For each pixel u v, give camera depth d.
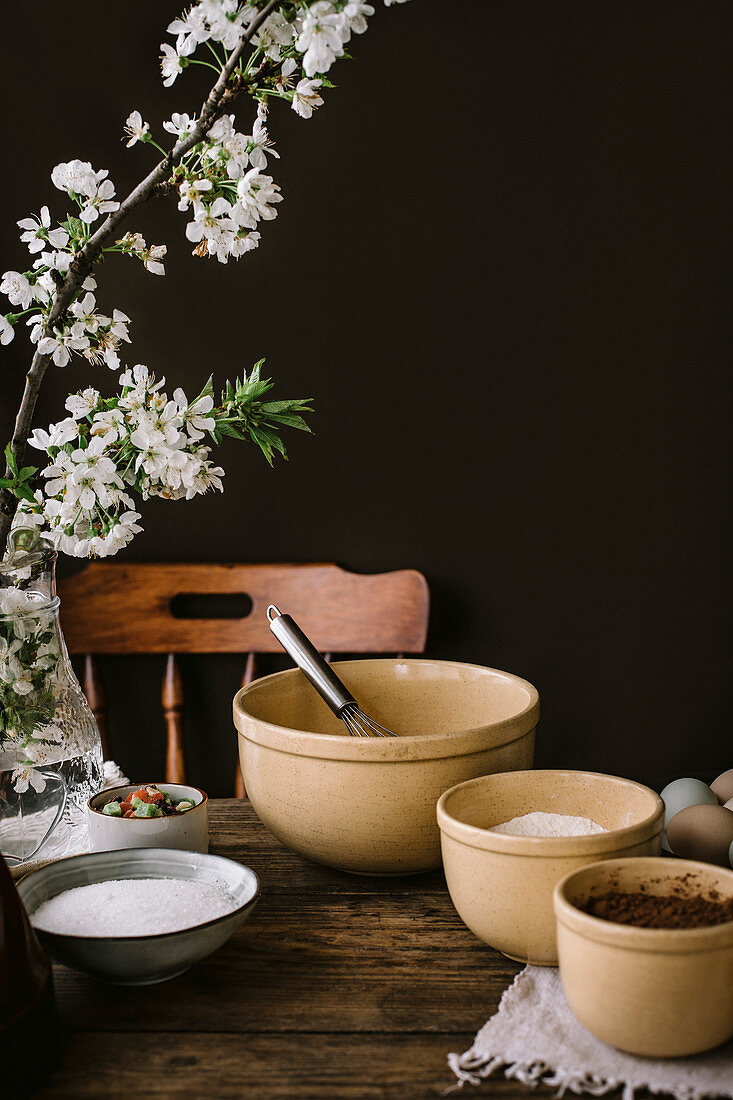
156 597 1.62
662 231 1.68
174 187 0.90
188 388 1.67
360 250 1.66
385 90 1.64
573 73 1.65
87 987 0.74
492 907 0.73
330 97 1.63
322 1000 0.71
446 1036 0.67
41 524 0.94
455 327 1.68
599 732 1.77
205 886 0.77
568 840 0.70
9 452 0.89
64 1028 0.68
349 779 0.84
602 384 1.71
